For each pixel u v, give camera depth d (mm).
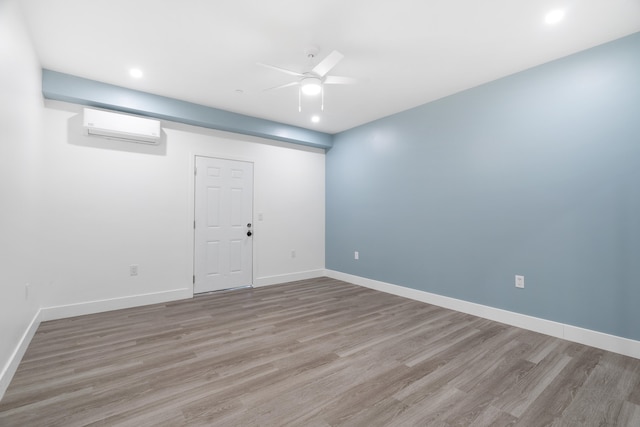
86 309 3344
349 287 4660
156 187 3820
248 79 3215
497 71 3014
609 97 2480
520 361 2316
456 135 3537
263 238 4781
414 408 1761
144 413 1693
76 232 3303
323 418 1670
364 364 2271
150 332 2855
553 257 2791
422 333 2859
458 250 3521
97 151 3434
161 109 3637
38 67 2791
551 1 2016
